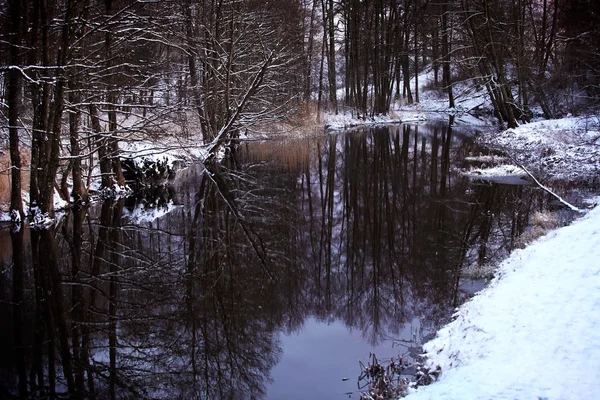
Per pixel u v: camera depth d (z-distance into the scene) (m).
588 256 6.62
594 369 3.81
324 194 16.14
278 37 25.70
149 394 5.55
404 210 13.77
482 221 11.88
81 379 5.79
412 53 43.22
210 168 21.00
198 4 20.92
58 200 13.34
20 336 6.79
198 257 10.20
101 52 15.11
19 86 12.12
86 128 14.58
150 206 14.67
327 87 42.59
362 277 9.18
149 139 16.58
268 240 11.52
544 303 5.50
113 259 9.96
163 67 20.39
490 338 5.12
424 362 5.66
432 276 8.76
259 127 26.52
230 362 6.24
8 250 10.02
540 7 36.56
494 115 35.06
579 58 26.62
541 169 16.42
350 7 38.66
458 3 30.91
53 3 12.23
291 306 8.01
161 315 7.57
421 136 29.11
